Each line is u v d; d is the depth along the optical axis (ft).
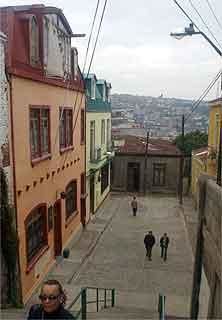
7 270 36.45
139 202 99.55
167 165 110.22
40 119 44.55
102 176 93.20
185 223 78.07
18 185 37.81
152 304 39.83
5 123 34.73
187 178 109.70
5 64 34.73
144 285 46.03
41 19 44.06
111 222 78.64
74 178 63.21
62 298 12.52
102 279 47.57
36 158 43.60
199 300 22.48
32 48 42.27
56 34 49.42
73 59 60.08
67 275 47.93
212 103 73.00
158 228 74.54
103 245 62.59
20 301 37.47
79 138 66.64
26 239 40.63
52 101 49.37
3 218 34.78
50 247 49.62
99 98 85.81
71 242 60.85
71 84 58.90
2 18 38.22
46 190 47.55
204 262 21.34
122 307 38.32
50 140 48.88
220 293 16.75
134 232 71.31
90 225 74.49
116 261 54.85
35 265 42.73
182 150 107.04
